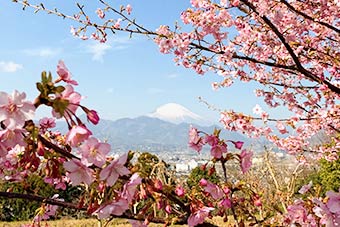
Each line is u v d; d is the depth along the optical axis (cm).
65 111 144
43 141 156
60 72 147
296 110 632
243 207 244
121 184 171
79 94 145
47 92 138
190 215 196
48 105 139
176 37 481
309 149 655
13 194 180
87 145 148
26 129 148
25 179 201
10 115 134
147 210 187
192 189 210
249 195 229
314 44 577
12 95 134
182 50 480
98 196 172
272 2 448
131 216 186
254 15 471
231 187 224
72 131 144
